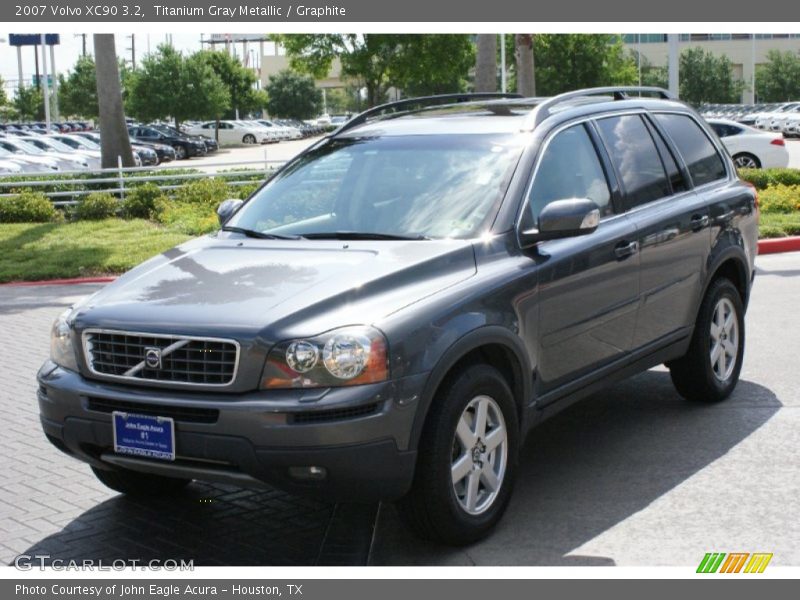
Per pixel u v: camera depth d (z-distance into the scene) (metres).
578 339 5.37
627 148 6.13
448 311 4.49
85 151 40.59
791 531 4.73
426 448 4.38
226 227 5.73
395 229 5.17
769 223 15.12
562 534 4.80
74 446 4.66
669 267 6.11
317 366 4.17
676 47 20.31
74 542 4.95
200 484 5.74
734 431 6.21
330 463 4.13
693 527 4.82
